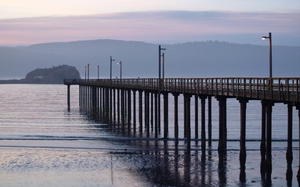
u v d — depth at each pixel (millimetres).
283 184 42875
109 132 83688
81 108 151375
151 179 46312
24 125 97750
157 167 51500
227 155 56875
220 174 47469
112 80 111250
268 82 41531
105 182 45781
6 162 54875
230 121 113438
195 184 44062
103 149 63562
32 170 50969
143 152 60844
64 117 116625
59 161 55438
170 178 46469
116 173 49156
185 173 48344
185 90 60188
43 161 55438
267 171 43938
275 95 40062
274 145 67500
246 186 42875
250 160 53750
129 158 56781
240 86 50188
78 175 48625
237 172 48031
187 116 61844
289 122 42156
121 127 92375
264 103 42688
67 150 62875
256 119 119875
